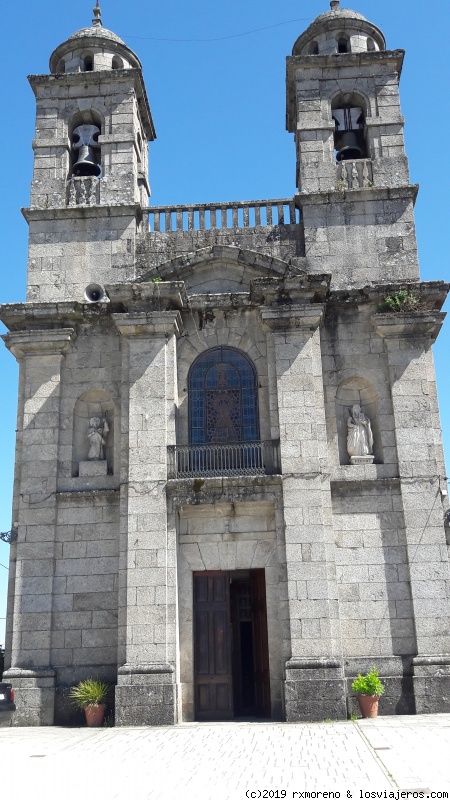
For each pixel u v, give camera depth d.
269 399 23.42
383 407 23.47
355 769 12.95
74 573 22.72
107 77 27.44
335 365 23.89
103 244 25.67
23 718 21.41
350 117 27.50
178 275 24.95
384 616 21.73
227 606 22.55
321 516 21.88
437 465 22.97
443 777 12.17
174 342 23.97
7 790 12.06
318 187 25.78
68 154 27.25
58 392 24.12
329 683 20.50
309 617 21.12
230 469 22.97
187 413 24.08
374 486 22.70
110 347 24.62
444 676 20.89
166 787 11.98
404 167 25.98
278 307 23.53
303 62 27.02
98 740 17.73
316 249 25.11
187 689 21.67
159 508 22.20
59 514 23.20
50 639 22.17
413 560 21.95
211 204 26.06
